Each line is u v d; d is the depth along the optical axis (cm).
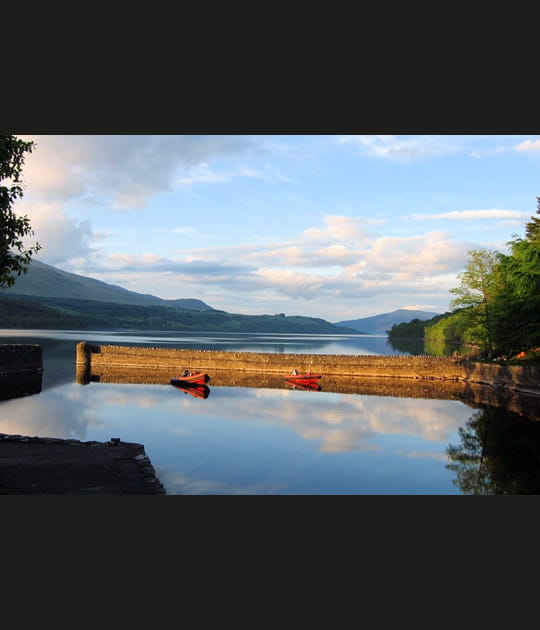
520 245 4675
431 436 2912
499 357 6041
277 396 4503
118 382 5331
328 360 6475
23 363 5769
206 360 6775
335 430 3031
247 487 1889
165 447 2531
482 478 2097
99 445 2194
